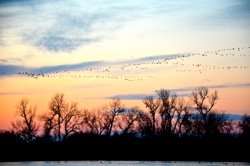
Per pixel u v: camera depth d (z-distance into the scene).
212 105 154.62
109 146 159.25
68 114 157.62
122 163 144.50
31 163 145.88
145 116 158.62
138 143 159.00
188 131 155.50
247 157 148.50
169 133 156.38
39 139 154.88
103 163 146.62
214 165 135.88
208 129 153.50
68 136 157.75
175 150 155.00
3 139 152.12
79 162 149.25
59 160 155.62
